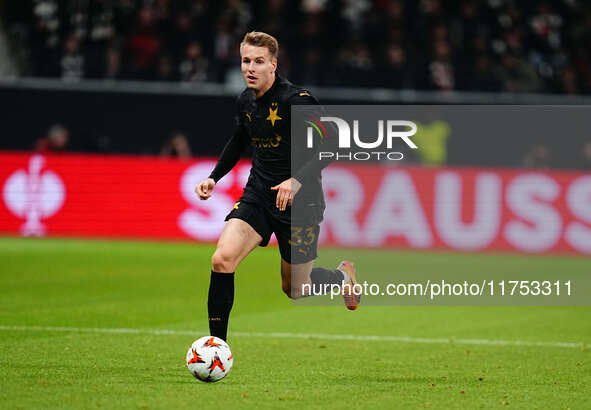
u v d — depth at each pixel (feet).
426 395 60.29
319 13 225.15
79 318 96.94
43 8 223.71
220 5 226.58
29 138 194.49
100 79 206.08
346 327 95.76
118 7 225.97
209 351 61.82
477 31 228.84
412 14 229.66
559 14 239.09
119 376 64.49
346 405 56.54
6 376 63.57
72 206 196.65
